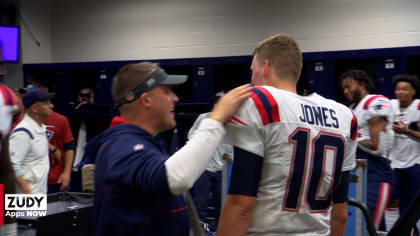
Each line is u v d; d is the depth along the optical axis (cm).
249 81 570
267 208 129
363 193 295
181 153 104
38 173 291
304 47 576
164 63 588
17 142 274
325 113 137
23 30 691
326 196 137
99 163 112
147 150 107
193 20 639
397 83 386
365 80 331
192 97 585
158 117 118
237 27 612
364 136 320
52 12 732
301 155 129
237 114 126
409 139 380
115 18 688
